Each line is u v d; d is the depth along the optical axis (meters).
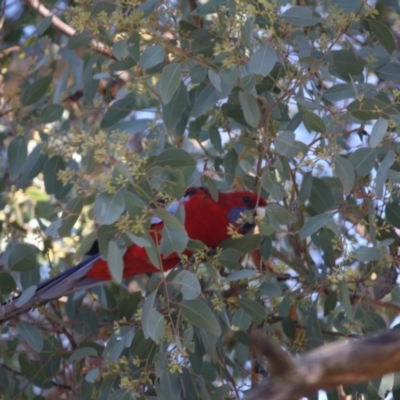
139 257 8.67
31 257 8.67
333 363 4.20
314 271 8.77
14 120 10.59
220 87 7.82
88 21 8.16
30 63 11.73
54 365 9.21
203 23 10.41
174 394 7.46
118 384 8.27
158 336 6.97
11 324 9.15
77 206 7.30
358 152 7.89
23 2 12.15
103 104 11.42
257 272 8.70
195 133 9.87
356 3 8.48
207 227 9.05
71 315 9.68
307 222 7.95
